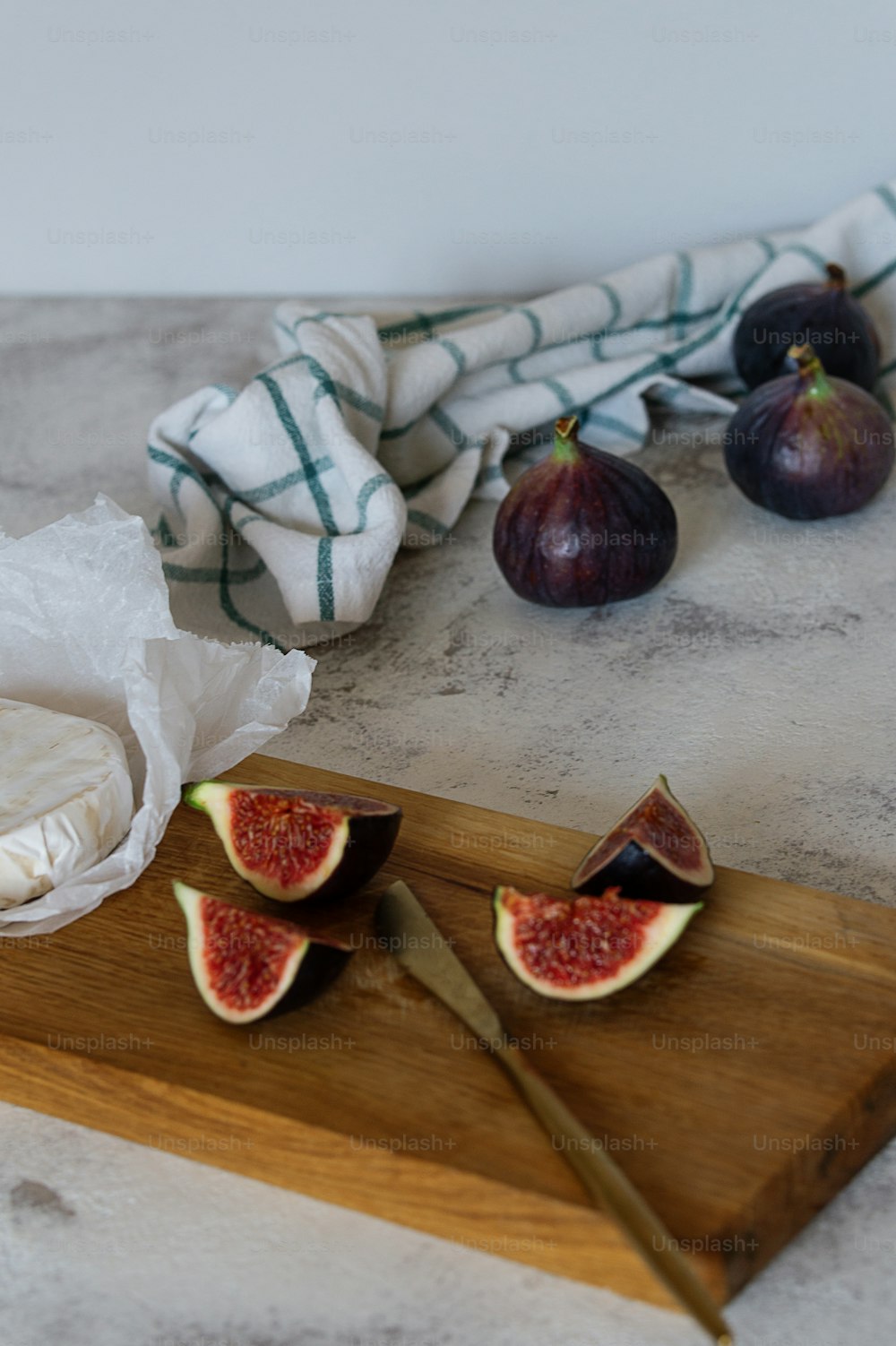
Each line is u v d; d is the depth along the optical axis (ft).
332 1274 2.34
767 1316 2.22
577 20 6.34
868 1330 2.18
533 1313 2.25
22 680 3.74
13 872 3.04
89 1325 2.27
